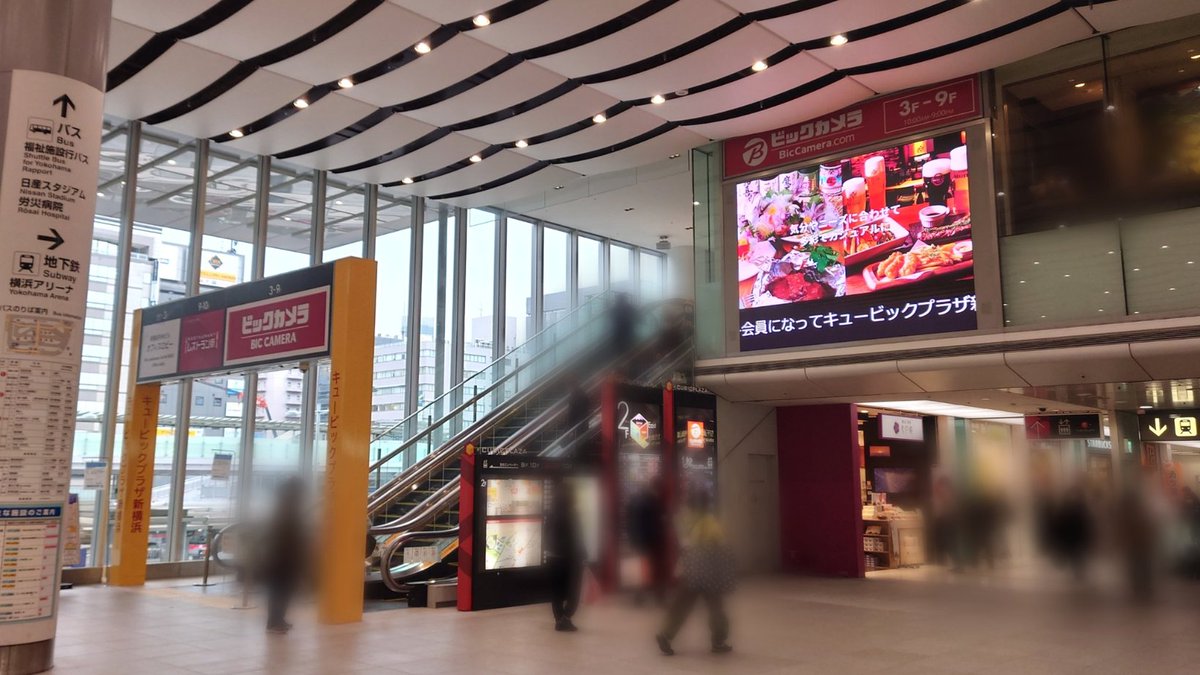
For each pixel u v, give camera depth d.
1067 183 11.73
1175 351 10.32
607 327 16.88
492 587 10.66
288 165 16.72
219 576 14.42
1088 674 7.20
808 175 14.18
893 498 17.78
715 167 15.43
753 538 15.25
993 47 11.83
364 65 12.37
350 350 9.90
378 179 17.17
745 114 14.10
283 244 16.55
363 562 9.78
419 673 6.97
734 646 8.35
